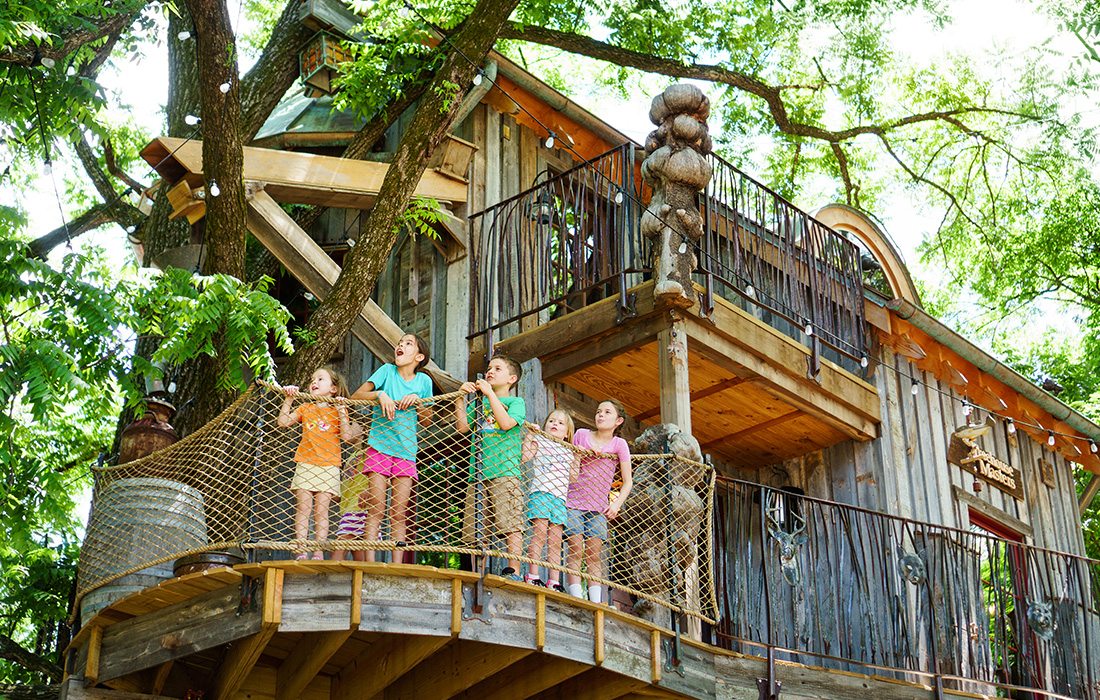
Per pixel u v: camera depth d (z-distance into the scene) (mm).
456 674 8586
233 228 10328
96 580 8523
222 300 9625
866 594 10219
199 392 10508
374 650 8664
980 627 10805
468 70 11164
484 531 8570
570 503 8773
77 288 8883
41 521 11461
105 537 8586
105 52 10938
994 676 10852
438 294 12352
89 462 13641
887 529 11961
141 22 10234
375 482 8070
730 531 10930
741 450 12680
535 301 11188
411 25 12469
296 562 7535
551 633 8094
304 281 11438
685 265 10367
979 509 13664
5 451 9016
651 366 11055
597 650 8258
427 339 12227
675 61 16516
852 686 9719
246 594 7660
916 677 11602
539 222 11352
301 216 13422
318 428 8102
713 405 11750
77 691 8156
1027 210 20156
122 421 11219
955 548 11703
